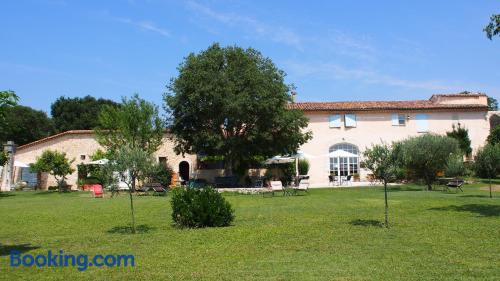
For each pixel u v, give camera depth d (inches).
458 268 307.1
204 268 321.7
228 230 497.4
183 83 1227.2
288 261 338.6
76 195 1193.4
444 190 1069.1
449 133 1549.0
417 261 330.0
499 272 295.1
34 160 1579.7
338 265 322.0
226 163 1368.1
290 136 1293.1
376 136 1581.0
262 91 1188.5
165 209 746.8
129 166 523.2
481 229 466.9
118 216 656.4
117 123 1336.1
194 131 1285.7
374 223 530.9
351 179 1520.7
